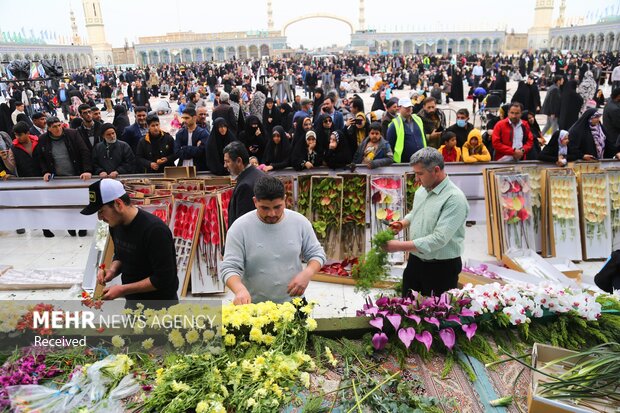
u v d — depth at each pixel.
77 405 1.78
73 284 4.79
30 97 14.59
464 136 6.65
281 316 2.16
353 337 2.25
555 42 71.75
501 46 79.25
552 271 4.64
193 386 1.81
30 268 5.28
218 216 4.79
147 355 2.07
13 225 6.16
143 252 2.61
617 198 5.44
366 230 5.42
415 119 6.30
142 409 1.77
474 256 5.43
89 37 75.25
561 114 10.70
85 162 6.24
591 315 2.29
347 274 4.92
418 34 79.62
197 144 6.45
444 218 2.96
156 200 4.80
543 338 2.26
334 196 5.23
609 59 32.72
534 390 1.79
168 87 29.19
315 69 34.28
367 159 6.06
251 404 1.72
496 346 2.21
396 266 5.15
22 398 1.78
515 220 5.31
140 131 7.24
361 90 27.61
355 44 81.00
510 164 6.11
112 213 2.49
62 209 6.12
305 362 2.00
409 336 2.11
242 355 2.04
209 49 78.69
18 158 6.24
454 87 19.00
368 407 1.78
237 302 2.32
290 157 6.19
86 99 20.33
